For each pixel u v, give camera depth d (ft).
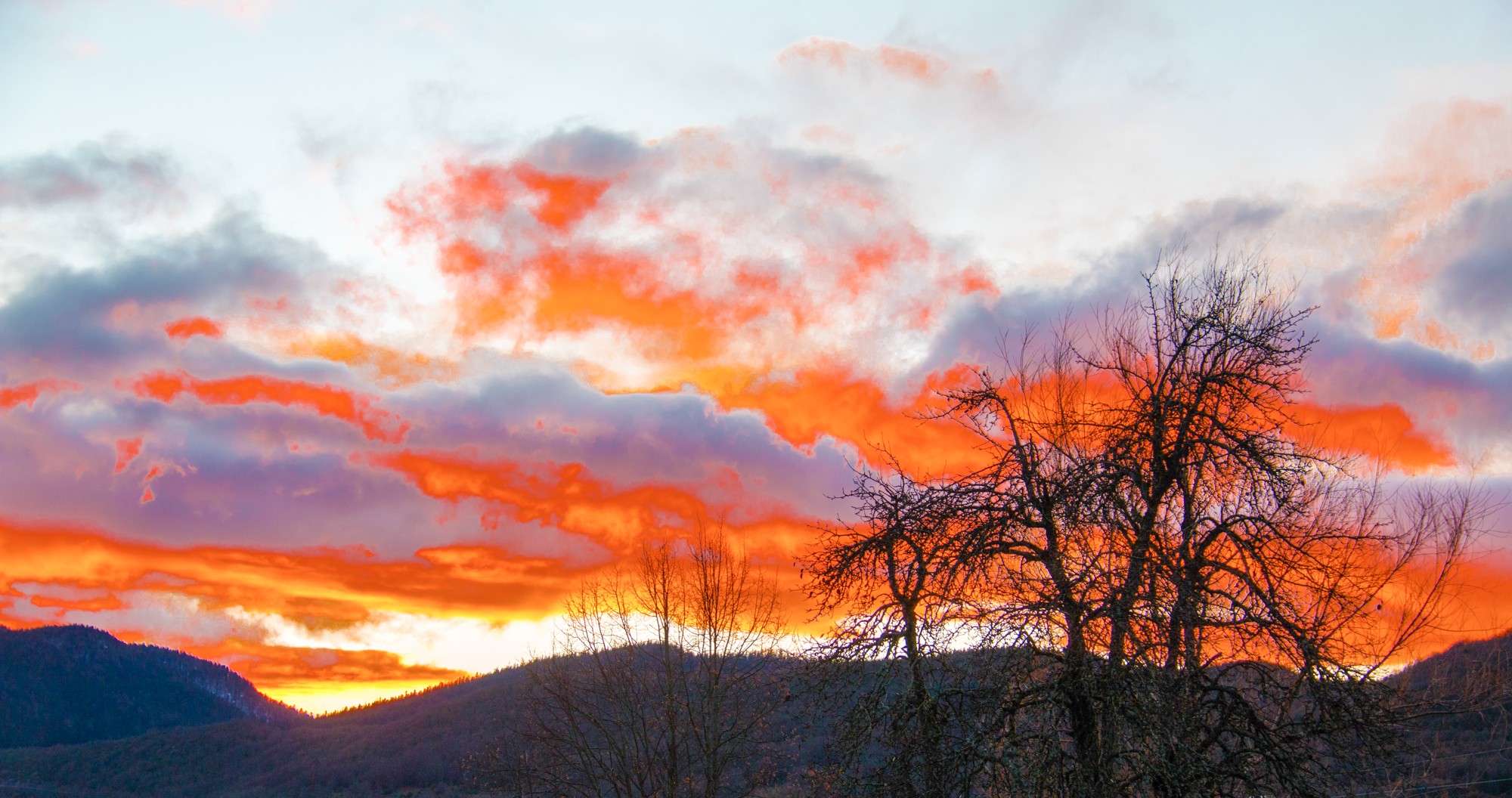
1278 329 44.60
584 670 114.01
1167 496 44.06
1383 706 39.58
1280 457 42.19
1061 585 39.78
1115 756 37.35
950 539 44.39
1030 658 39.70
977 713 40.24
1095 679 37.86
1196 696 41.27
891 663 44.65
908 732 42.75
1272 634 39.78
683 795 105.70
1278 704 42.06
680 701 105.09
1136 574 39.04
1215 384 43.83
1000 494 43.86
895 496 46.37
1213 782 37.78
